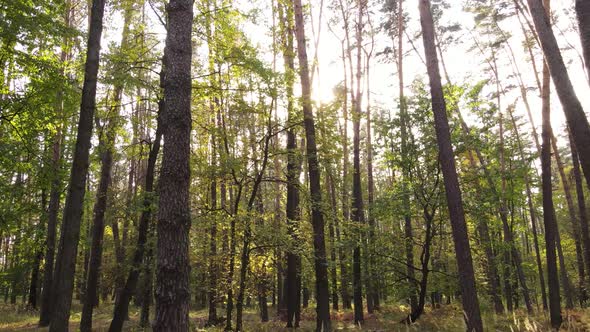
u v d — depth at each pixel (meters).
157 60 12.74
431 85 10.91
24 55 11.70
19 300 37.91
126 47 12.82
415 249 18.80
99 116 13.22
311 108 13.73
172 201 5.71
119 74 11.70
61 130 15.91
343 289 19.56
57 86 12.31
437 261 16.64
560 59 8.12
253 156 14.48
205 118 15.55
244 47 12.69
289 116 14.14
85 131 9.44
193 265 14.47
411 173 15.98
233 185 15.19
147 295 16.67
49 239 18.83
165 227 5.62
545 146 14.63
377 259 15.86
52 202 19.31
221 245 14.56
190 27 6.50
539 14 8.47
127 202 13.38
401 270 15.98
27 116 12.95
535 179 25.83
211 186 15.16
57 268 17.23
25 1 11.58
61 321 8.73
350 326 15.59
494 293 19.61
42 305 17.84
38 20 11.30
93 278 13.20
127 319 20.14
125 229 18.88
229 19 12.67
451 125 16.02
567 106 7.82
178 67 6.23
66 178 14.49
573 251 33.47
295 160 14.56
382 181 34.16
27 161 13.40
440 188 15.10
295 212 16.03
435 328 13.91
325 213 14.30
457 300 23.62
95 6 10.02
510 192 22.08
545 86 14.95
